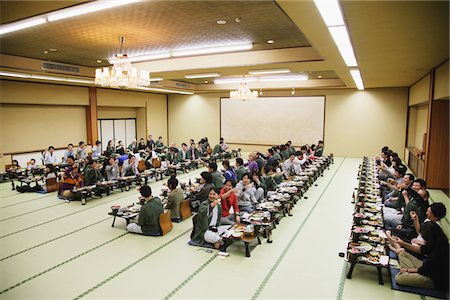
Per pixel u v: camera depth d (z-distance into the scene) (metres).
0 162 10.71
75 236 5.59
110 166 8.99
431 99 8.40
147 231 5.59
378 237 4.49
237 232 4.91
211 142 17.89
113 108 15.59
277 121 16.25
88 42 7.17
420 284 3.76
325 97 15.16
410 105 13.15
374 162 11.33
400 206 5.81
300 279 4.11
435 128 8.48
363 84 12.55
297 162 8.97
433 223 3.82
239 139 17.23
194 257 4.75
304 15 4.00
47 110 12.22
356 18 4.09
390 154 9.92
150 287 3.93
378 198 6.39
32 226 6.08
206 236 5.05
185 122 18.39
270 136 16.48
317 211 6.93
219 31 6.29
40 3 4.23
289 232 5.73
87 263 4.58
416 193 4.85
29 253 4.91
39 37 6.68
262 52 8.00
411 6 3.62
